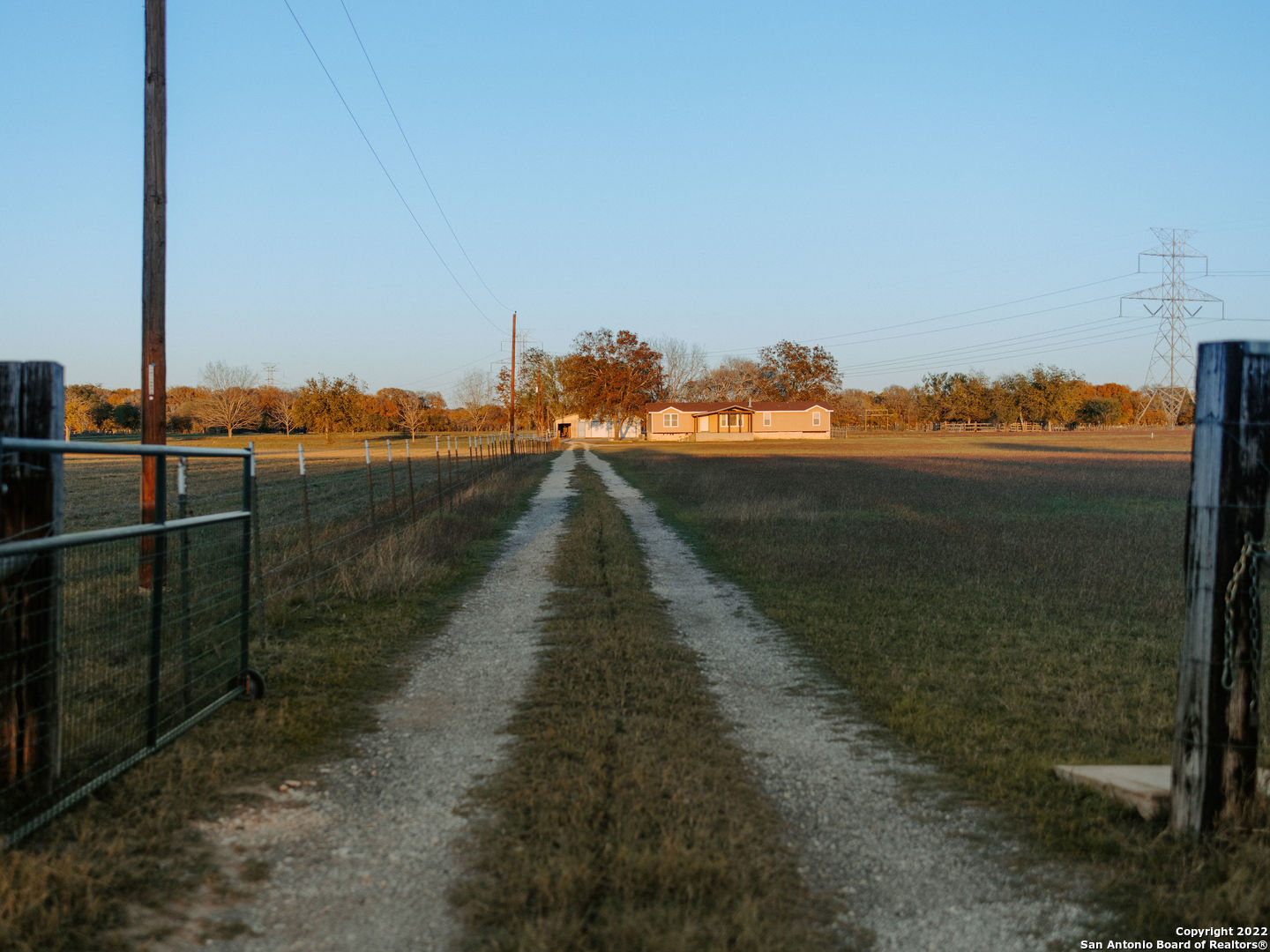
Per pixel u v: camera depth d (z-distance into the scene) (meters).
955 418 127.88
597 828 4.15
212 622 7.44
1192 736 4.10
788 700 6.62
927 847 4.18
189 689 5.73
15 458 4.08
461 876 3.79
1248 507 4.04
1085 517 19.45
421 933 3.36
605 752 5.23
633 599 10.13
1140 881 3.84
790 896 3.67
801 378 128.75
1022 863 4.02
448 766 5.11
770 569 12.51
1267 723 5.69
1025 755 5.38
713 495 24.70
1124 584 11.27
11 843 3.73
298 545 12.38
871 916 3.57
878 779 5.03
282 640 8.04
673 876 3.66
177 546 8.46
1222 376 4.01
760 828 4.27
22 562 4.12
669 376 138.88
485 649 8.05
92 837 3.95
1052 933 3.46
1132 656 7.82
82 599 5.65
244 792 4.63
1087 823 4.38
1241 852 3.89
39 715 4.18
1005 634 8.66
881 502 22.92
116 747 4.80
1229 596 4.05
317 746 5.43
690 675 7.09
